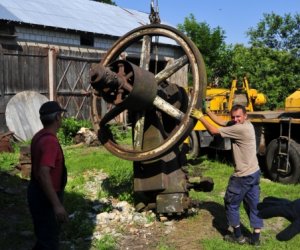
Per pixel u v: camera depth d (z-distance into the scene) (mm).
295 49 21234
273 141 9188
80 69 15359
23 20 13867
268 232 6023
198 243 5523
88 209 6750
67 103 14938
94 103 6770
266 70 20406
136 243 5535
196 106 5820
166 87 6582
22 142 12664
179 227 6066
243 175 5328
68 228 5871
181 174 6395
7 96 13109
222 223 6211
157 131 6316
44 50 14102
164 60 19516
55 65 14414
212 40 26625
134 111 6336
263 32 25547
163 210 6133
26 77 13617
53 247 4086
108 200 7145
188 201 6223
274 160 9141
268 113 10711
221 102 12086
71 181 8469
